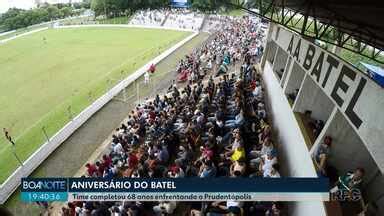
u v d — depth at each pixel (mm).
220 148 13219
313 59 10305
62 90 30297
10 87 32719
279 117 15289
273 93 18328
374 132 6273
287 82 14672
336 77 8312
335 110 9102
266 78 22281
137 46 48812
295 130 11617
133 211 10227
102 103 23969
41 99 28281
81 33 64938
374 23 6973
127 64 37188
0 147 19844
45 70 38375
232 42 38719
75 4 125312
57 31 69500
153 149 13375
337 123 9273
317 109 12172
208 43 44812
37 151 17500
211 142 12484
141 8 88875
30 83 33562
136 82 29141
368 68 13203
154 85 27969
